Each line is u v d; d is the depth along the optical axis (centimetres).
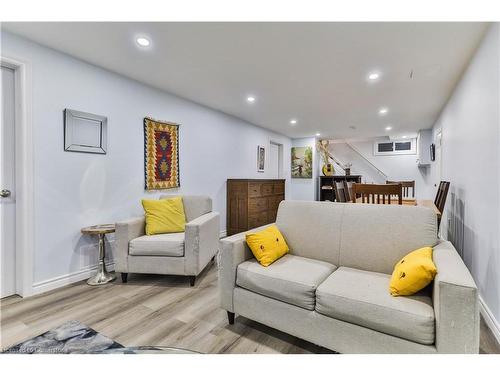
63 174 244
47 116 232
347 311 134
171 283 255
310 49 232
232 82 314
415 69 270
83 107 259
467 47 223
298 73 285
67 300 215
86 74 261
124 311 198
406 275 132
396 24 193
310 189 725
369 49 231
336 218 194
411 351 119
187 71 282
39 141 227
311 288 148
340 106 410
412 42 218
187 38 216
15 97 221
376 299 131
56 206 239
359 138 753
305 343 160
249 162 543
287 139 720
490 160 188
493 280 179
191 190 392
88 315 192
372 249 176
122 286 246
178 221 289
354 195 303
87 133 262
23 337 164
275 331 173
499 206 170
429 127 569
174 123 360
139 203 315
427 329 116
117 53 243
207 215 299
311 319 146
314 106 412
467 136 254
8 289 220
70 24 198
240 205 452
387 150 785
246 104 406
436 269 125
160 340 162
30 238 222
